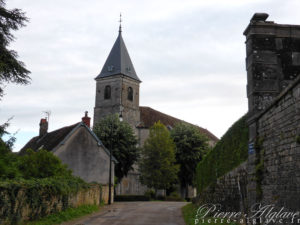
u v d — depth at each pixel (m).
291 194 6.95
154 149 39.81
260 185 8.86
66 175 17.83
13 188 9.92
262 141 8.82
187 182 42.84
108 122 37.34
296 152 6.75
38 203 11.62
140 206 22.70
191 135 42.38
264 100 9.55
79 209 15.83
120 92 51.31
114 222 13.06
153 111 58.28
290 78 9.70
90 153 27.75
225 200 13.23
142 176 40.94
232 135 13.06
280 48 9.91
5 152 14.40
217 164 15.43
